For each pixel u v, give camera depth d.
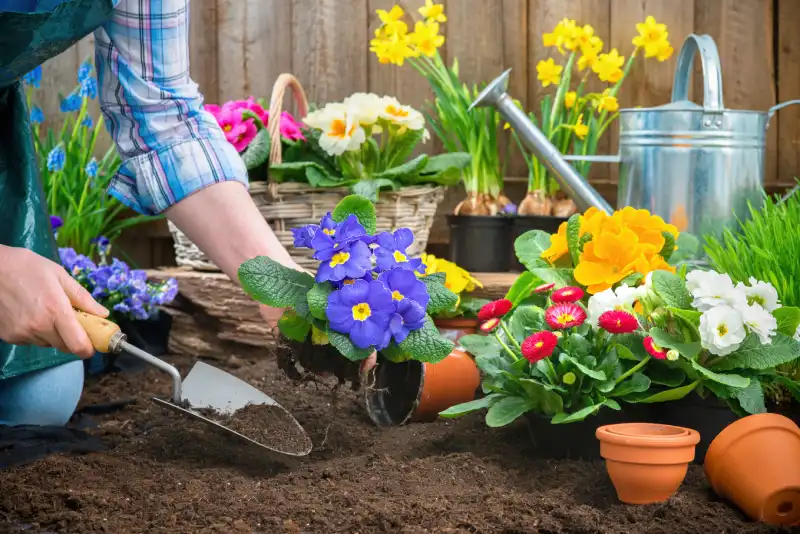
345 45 3.20
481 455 1.68
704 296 1.59
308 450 1.62
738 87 3.07
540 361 1.61
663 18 3.08
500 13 3.16
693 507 1.38
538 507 1.38
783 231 1.87
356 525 1.31
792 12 3.01
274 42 3.23
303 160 2.72
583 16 3.12
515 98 3.17
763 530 1.31
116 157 3.09
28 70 1.78
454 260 2.99
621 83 3.07
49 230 1.97
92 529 1.31
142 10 1.75
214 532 1.29
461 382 1.94
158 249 3.31
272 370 2.44
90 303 1.47
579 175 2.53
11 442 1.73
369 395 1.87
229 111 2.68
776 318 1.61
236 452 1.67
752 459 1.38
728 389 1.59
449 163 2.71
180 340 2.77
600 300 1.66
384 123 2.62
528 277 1.95
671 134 2.41
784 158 3.05
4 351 1.84
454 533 1.28
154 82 1.79
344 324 1.49
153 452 1.70
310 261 2.54
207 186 1.75
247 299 2.63
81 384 1.98
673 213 2.42
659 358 1.55
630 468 1.39
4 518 1.36
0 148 1.94
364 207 1.66
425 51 2.89
